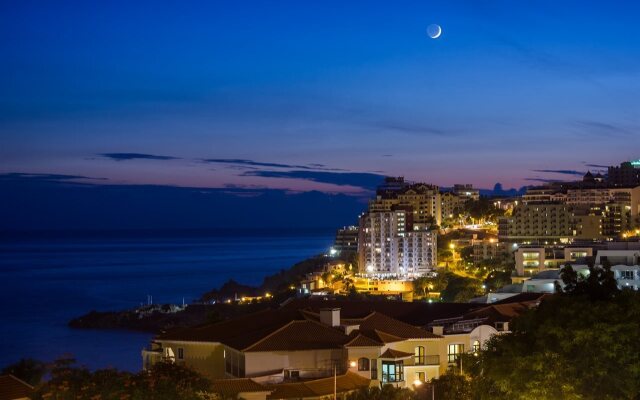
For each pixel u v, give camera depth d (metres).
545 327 73.69
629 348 69.38
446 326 115.44
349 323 109.00
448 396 87.94
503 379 73.69
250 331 105.75
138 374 75.19
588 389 70.25
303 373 97.25
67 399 67.56
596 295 79.50
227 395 86.12
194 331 108.44
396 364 99.44
